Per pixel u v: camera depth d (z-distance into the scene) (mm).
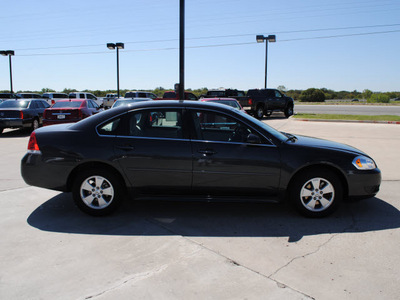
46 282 3131
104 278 3195
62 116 13445
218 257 3604
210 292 2973
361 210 5070
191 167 4598
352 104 44281
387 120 18438
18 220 4629
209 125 4738
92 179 4707
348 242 3980
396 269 3377
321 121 19328
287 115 24062
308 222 4605
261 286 3064
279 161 4570
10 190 6012
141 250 3766
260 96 22141
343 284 3105
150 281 3143
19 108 14477
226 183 4637
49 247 3830
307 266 3424
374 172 4711
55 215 4824
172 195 4766
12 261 3514
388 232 4273
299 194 4676
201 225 4492
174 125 4711
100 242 3965
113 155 4590
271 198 4707
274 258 3590
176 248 3814
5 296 2916
